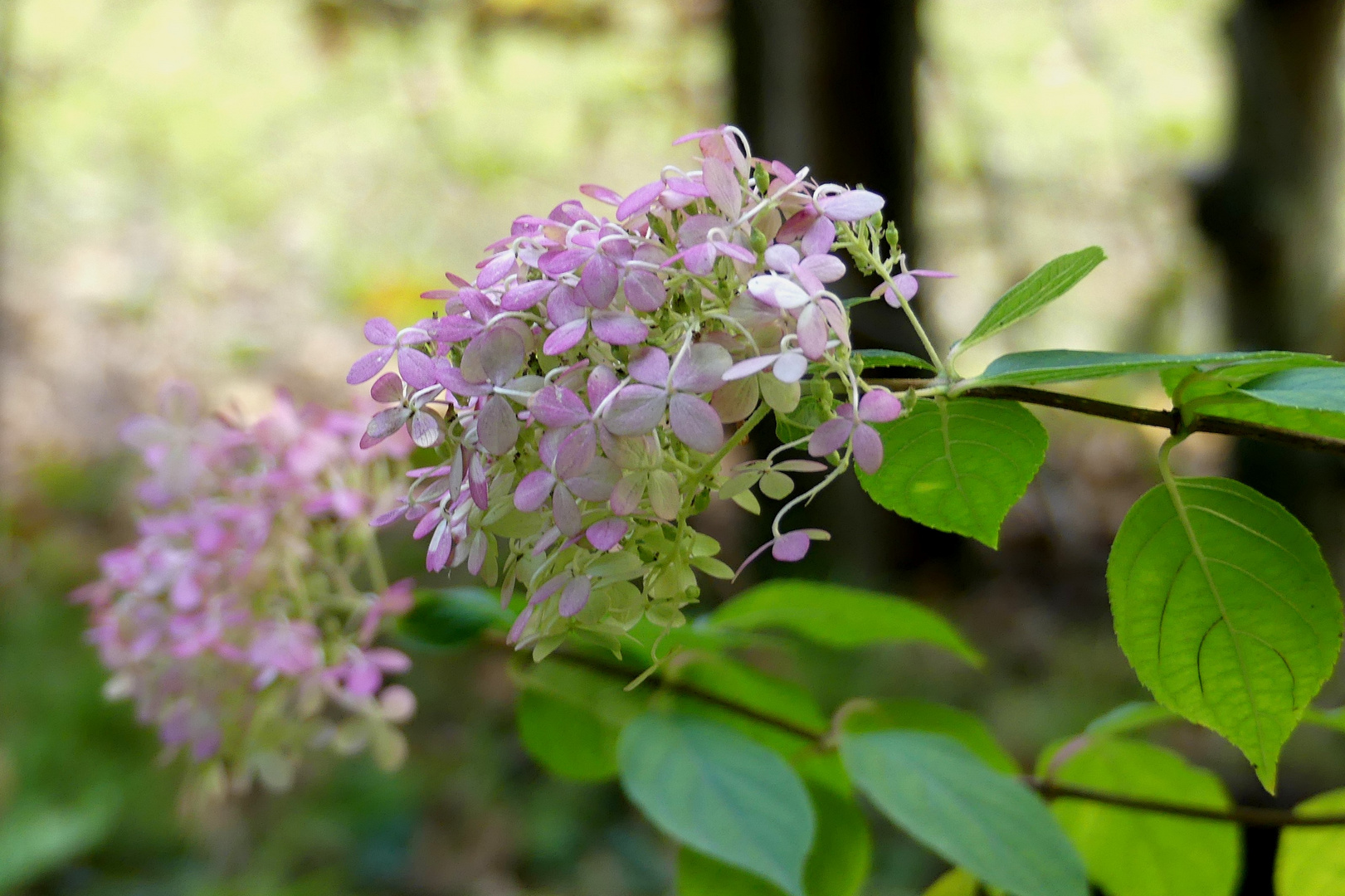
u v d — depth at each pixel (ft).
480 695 11.91
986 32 17.46
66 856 9.62
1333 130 10.94
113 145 23.24
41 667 12.40
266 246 23.08
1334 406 2.79
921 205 10.85
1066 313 16.87
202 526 3.39
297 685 3.46
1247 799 8.36
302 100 22.63
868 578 11.96
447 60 17.40
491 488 2.80
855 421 2.73
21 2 19.66
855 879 3.38
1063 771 3.49
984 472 3.03
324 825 10.11
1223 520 2.97
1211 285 14.78
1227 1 12.32
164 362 21.02
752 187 2.84
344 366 20.56
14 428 19.15
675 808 3.02
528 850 9.85
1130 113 15.81
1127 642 3.04
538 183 21.43
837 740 3.28
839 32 10.05
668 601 2.82
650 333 2.77
